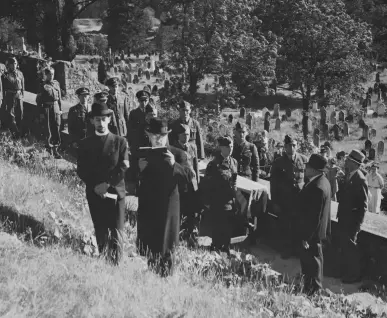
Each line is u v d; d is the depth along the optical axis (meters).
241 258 8.27
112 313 4.82
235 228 9.73
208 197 8.85
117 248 7.14
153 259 7.22
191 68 34.66
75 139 11.37
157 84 54.38
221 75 35.75
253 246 10.06
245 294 7.05
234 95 35.97
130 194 10.99
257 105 51.00
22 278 5.07
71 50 45.16
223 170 8.85
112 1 63.50
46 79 13.02
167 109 32.38
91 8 114.12
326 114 42.62
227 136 8.87
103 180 7.16
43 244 6.82
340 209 8.75
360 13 78.69
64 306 4.73
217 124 28.33
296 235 8.14
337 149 34.72
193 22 33.56
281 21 48.34
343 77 47.44
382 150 32.47
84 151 7.16
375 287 8.49
